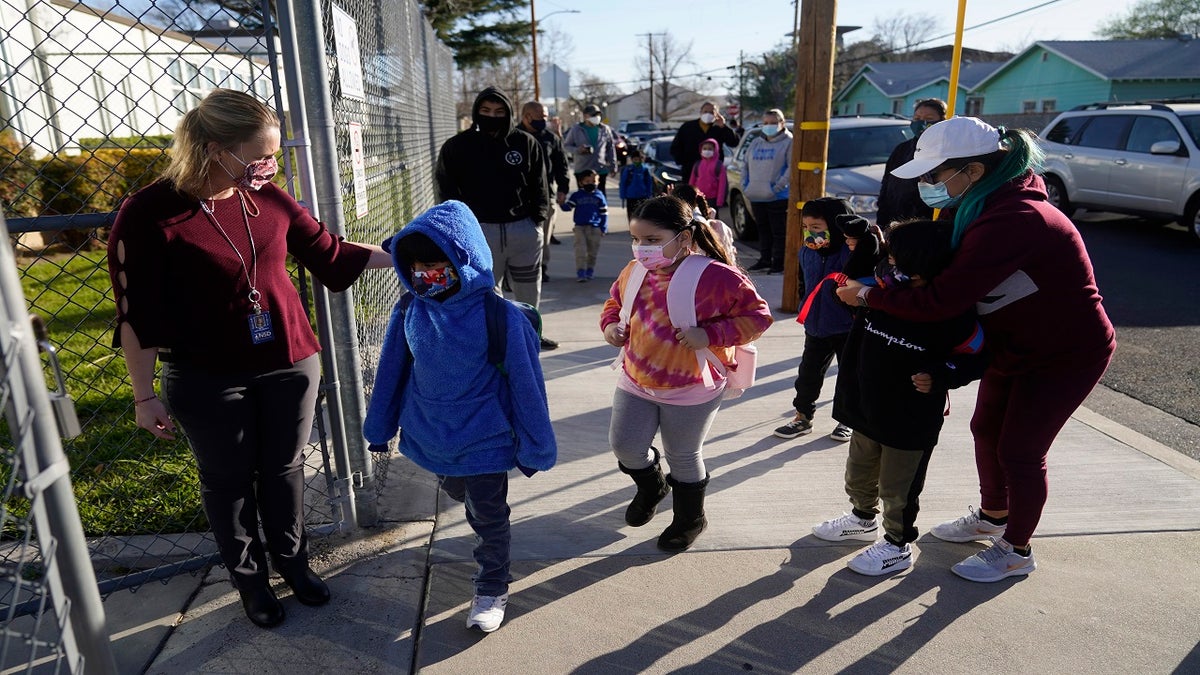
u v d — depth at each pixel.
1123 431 4.29
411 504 3.57
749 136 11.62
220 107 2.22
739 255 10.05
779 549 3.19
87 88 11.31
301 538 2.82
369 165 4.42
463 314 2.55
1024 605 2.80
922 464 2.86
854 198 8.73
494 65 25.97
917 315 2.59
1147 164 10.50
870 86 44.22
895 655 2.56
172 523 3.36
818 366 4.16
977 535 3.18
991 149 2.53
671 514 3.51
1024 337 2.67
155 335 2.29
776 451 4.14
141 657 2.57
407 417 2.66
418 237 2.46
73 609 1.48
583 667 2.52
